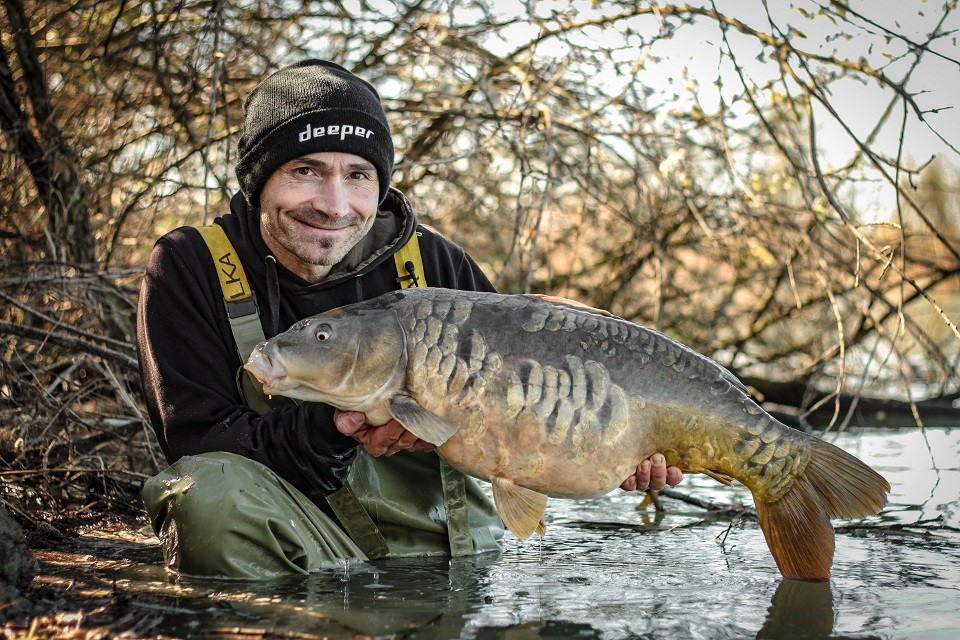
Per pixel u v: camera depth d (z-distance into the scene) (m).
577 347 1.44
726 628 1.27
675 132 2.64
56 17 2.43
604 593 1.39
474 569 1.50
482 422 1.43
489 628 1.26
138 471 2.02
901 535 1.73
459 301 1.46
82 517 1.76
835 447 1.46
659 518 1.87
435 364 1.43
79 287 2.17
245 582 1.40
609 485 1.45
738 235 2.81
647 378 1.45
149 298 1.56
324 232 1.55
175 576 1.43
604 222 3.20
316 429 1.46
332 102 1.56
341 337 1.43
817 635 1.25
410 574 1.46
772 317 3.18
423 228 1.72
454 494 1.58
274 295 1.58
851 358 3.08
